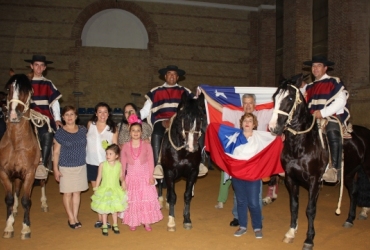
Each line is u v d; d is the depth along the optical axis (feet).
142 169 19.47
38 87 22.45
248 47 72.95
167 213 24.20
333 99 19.22
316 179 17.51
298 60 59.00
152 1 69.21
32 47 65.41
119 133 21.70
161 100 22.93
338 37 48.80
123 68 68.95
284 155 17.94
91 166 20.92
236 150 18.03
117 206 18.54
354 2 47.21
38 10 65.57
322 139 17.97
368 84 47.11
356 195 21.56
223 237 18.97
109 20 68.69
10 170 18.22
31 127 19.03
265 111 21.06
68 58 66.85
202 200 28.71
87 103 67.67
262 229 20.61
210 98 22.09
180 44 70.49
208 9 71.36
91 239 18.40
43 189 24.38
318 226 21.33
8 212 18.56
